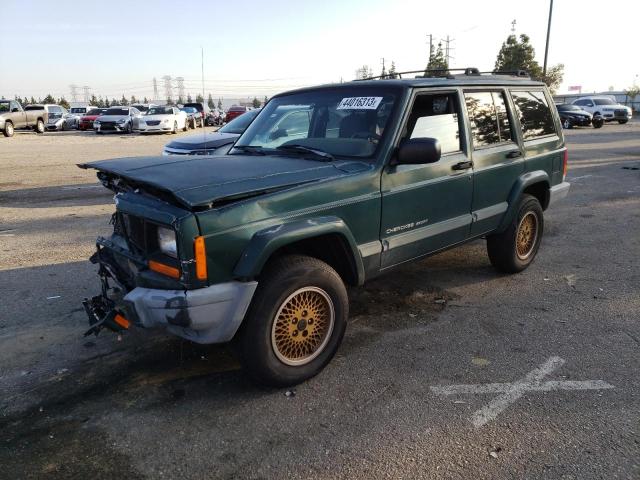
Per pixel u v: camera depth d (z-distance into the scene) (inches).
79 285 201.3
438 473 102.0
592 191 403.2
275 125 176.7
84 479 101.2
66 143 854.5
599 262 233.6
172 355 149.4
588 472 101.7
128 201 125.6
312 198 129.0
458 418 119.8
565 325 168.7
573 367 142.2
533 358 147.4
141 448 110.2
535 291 198.7
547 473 101.6
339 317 138.3
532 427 116.1
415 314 178.2
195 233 110.8
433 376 138.3
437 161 147.7
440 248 171.5
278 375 128.6
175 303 112.4
